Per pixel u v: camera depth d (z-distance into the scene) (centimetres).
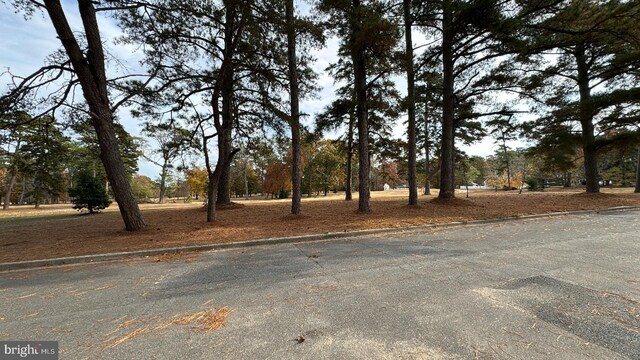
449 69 1224
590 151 1481
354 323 254
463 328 239
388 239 627
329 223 833
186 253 554
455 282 350
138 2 762
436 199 1278
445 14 973
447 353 204
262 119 1300
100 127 754
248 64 978
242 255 528
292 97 993
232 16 841
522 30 1035
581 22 1070
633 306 274
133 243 625
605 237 583
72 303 323
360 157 1056
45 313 298
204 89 1005
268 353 211
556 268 395
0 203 3684
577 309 270
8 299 341
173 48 912
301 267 435
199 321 269
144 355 215
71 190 1560
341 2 824
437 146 2414
